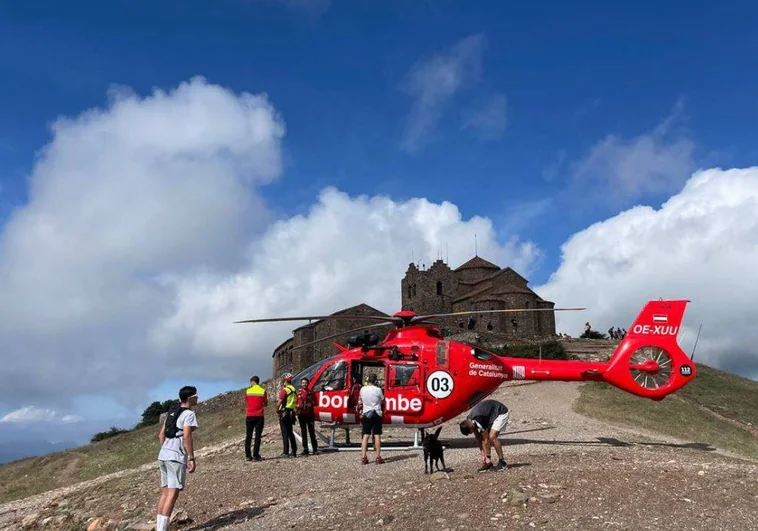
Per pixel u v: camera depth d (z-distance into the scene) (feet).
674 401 94.27
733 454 55.67
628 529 24.04
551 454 43.37
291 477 41.32
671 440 61.52
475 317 208.13
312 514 30.07
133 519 34.35
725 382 119.55
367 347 54.19
